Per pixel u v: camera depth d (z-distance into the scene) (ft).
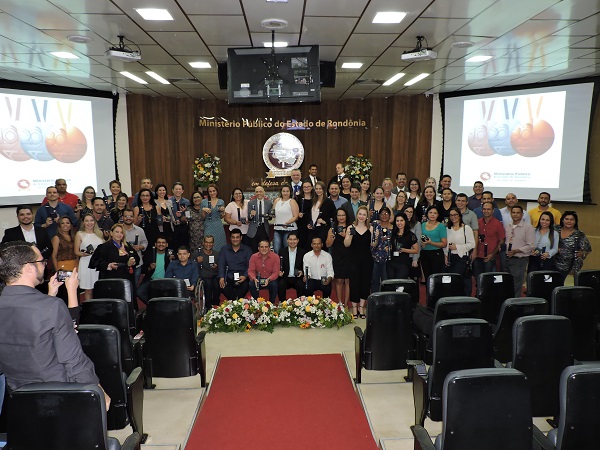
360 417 12.07
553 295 12.66
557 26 18.06
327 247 21.35
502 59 23.90
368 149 39.73
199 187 38.65
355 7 16.07
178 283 15.52
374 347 13.14
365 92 35.76
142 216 23.50
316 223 23.32
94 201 22.27
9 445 6.81
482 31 18.78
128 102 35.86
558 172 30.45
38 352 7.07
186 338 12.76
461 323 9.70
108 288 14.69
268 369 15.02
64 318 7.31
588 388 7.13
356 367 13.91
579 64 25.04
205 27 18.40
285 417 12.07
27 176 30.78
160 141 37.76
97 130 34.19
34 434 6.75
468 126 34.40
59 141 32.14
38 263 7.41
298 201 24.66
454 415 6.98
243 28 18.60
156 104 37.42
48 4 15.47
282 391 13.52
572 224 20.53
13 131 29.89
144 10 16.21
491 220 22.07
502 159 32.89
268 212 25.09
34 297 7.17
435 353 9.78
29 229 19.75
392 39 20.27
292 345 17.08
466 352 9.80
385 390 13.48
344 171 36.91
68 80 29.89
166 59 24.03
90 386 6.72
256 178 41.24
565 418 7.23
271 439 11.07
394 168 38.11
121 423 10.07
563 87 29.66
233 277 20.99
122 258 18.81
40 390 6.63
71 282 9.25
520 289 21.76
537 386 10.04
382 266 20.53
